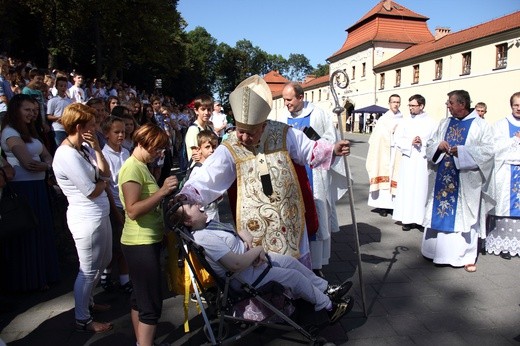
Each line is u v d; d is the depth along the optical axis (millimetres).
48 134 6445
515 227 4980
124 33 26281
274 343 3236
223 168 2949
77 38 26578
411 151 6109
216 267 2852
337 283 4277
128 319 3619
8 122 3961
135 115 6836
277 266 2932
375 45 37875
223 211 7113
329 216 4617
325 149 3117
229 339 2896
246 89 2719
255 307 3029
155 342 3229
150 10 26328
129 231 2832
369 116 36156
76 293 3332
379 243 5582
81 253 3262
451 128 4801
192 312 3744
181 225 2787
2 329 3459
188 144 4883
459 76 27500
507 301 3861
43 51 27656
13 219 3463
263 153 2980
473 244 4645
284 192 2982
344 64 43531
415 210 6016
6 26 22750
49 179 5633
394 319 3557
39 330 3441
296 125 4570
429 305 3799
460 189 4562
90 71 30203
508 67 23797
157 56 28547
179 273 3014
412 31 38969
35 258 4055
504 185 4957
